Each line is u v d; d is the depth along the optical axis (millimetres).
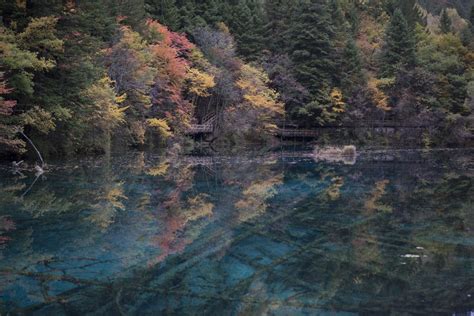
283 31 46875
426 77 43125
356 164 22375
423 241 6945
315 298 4574
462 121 42438
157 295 4594
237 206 9875
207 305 4340
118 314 4113
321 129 43531
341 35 47375
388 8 67250
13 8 15648
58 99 16703
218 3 45688
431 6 98000
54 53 16250
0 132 14617
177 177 14953
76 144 20719
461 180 15891
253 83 37250
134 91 25812
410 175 17453
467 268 5570
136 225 7770
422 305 4453
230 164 20641
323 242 6824
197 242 6691
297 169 19016
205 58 35625
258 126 38219
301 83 42500
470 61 48250
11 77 14117
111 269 5379
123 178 14094
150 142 29391
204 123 36281
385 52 46562
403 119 44312
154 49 29453
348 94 43312
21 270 5305
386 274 5355
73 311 4172
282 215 8930
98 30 23281
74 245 6438
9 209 9008
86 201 10031
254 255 6074
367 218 8742
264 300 4512
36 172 14648
